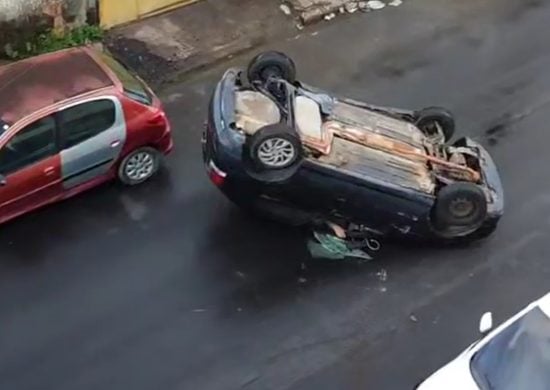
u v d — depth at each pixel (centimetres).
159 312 1195
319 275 1246
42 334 1162
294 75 1312
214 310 1201
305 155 1201
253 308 1207
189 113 1443
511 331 998
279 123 1198
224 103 1212
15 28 1461
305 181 1211
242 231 1282
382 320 1209
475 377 979
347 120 1258
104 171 1288
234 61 1538
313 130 1215
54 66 1266
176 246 1262
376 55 1564
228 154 1187
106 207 1295
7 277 1212
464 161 1288
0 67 1305
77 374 1131
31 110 1208
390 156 1242
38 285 1208
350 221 1266
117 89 1255
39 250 1242
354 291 1234
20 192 1230
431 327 1206
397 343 1188
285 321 1198
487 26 1628
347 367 1160
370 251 1277
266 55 1293
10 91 1227
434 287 1248
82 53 1298
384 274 1255
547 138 1453
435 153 1278
